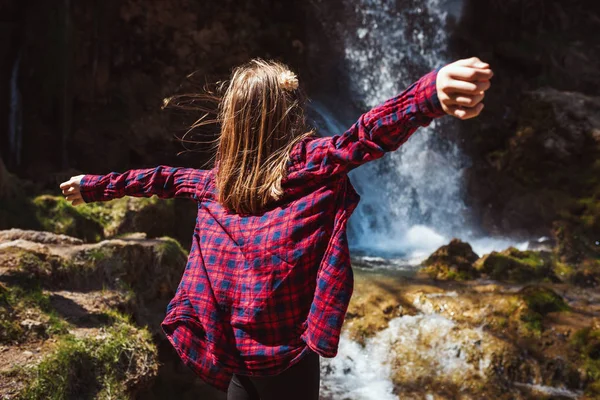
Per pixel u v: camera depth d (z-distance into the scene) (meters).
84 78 9.10
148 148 9.27
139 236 5.25
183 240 7.33
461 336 5.37
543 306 5.68
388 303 5.86
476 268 6.98
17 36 8.78
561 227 8.73
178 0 9.99
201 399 4.43
